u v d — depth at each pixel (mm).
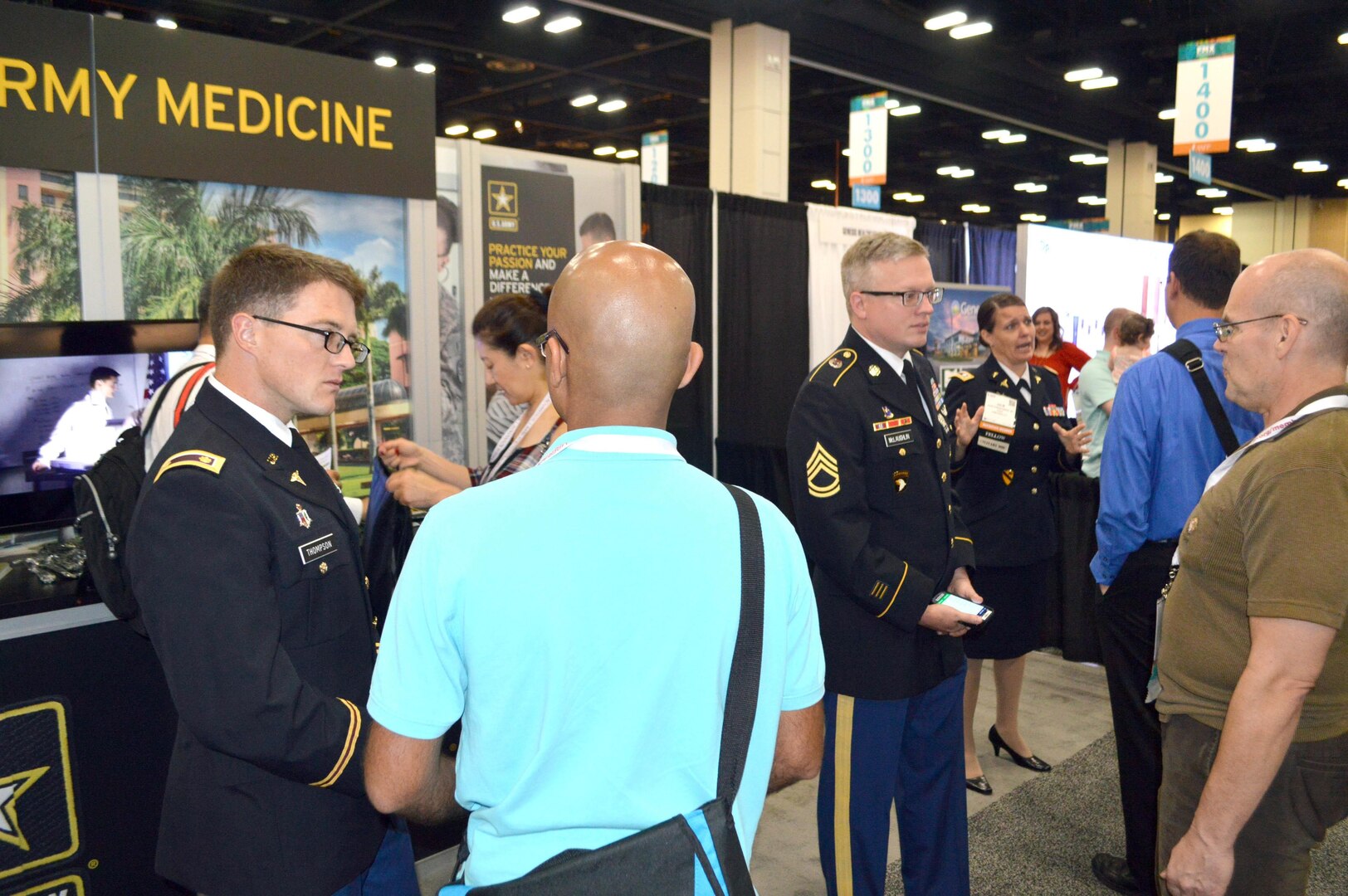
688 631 822
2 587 1866
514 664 800
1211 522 1366
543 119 12586
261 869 1243
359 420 3025
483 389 3498
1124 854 2492
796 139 13586
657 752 813
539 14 8406
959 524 2170
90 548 1574
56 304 2492
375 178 2957
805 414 1927
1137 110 11250
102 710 1863
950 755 2029
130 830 1912
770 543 893
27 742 1773
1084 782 2936
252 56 2664
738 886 790
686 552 832
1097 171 15922
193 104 2572
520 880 771
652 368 852
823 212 5742
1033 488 2910
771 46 7582
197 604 1118
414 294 3127
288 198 2834
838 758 1964
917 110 11305
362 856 1328
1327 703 1267
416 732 841
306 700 1149
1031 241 6199
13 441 2080
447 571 812
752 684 843
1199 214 20000
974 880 2375
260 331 1285
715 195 5066
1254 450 1316
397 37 8734
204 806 1259
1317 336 1329
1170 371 1969
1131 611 2092
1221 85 7711
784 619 893
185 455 1188
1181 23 7902
